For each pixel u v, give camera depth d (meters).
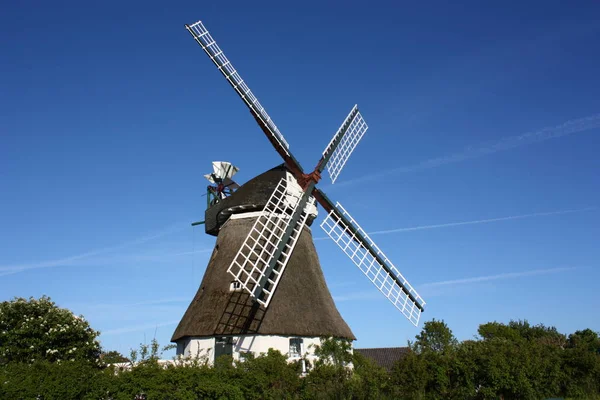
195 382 14.27
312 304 21.75
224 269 22.23
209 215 26.02
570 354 21.25
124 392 13.39
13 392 12.14
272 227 22.42
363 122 30.83
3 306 19.61
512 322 52.81
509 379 17.72
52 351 18.62
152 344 15.21
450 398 16.97
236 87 22.89
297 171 24.48
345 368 17.34
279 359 16.91
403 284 24.48
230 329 19.75
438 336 27.78
